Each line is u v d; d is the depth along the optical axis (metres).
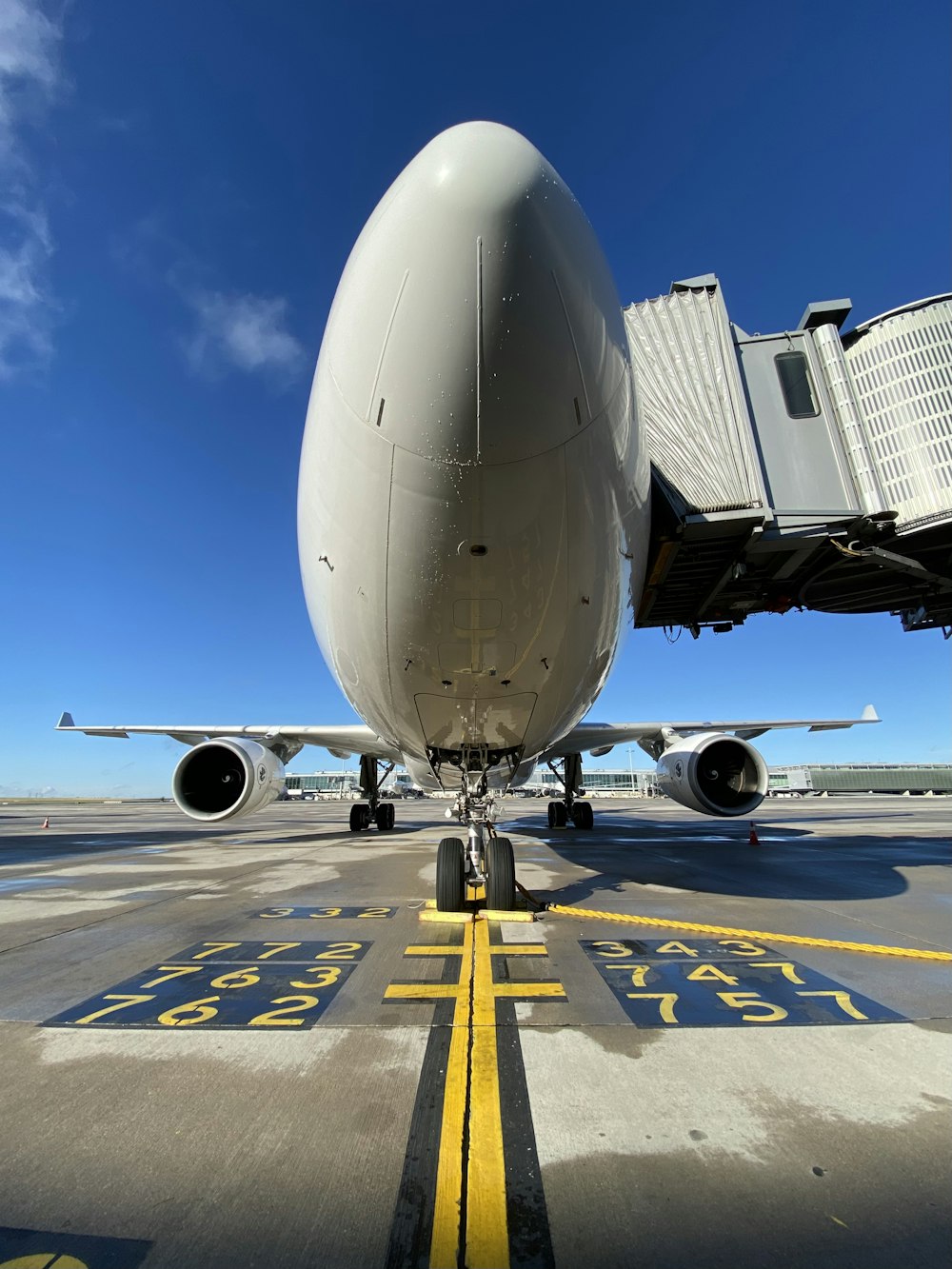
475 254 3.25
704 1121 2.47
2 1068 2.98
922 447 7.91
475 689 5.45
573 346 3.55
